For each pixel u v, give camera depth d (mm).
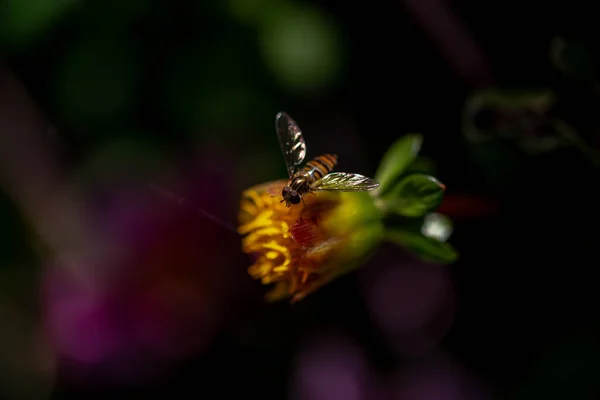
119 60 274
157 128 279
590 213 255
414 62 284
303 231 223
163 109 276
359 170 286
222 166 281
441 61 282
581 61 251
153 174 281
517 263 268
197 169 282
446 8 279
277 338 286
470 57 279
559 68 252
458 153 279
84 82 275
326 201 225
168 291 286
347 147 287
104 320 286
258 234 224
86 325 285
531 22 273
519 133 254
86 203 288
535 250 263
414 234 230
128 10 272
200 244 285
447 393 274
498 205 258
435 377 277
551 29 271
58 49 276
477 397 271
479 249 272
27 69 281
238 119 275
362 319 286
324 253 224
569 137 251
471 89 280
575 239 257
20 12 272
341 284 288
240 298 287
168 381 285
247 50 273
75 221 290
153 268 286
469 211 258
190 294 286
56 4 272
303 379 282
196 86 273
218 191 282
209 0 272
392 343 283
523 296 268
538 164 254
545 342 262
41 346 287
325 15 276
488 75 279
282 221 224
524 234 261
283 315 287
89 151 283
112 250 287
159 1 272
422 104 284
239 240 285
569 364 250
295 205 224
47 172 292
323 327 287
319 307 288
